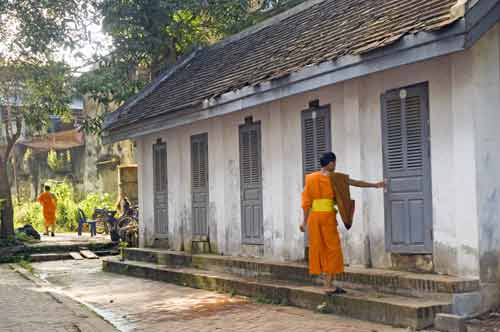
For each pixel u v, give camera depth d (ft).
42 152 122.83
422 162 29.45
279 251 38.19
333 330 26.17
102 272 53.67
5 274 53.62
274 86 34.35
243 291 35.96
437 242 28.71
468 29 24.29
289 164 37.83
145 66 71.15
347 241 33.04
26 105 69.72
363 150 32.12
